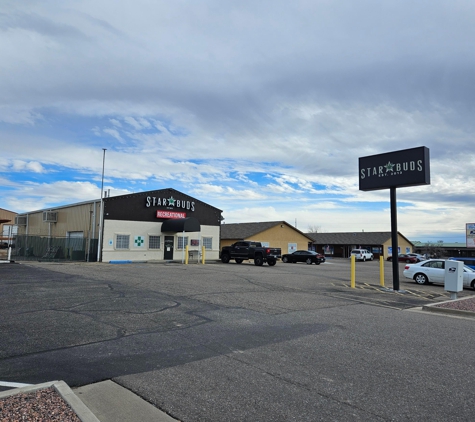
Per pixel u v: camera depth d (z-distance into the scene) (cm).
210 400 477
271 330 835
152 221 3338
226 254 3425
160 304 1088
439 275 2048
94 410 448
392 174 1711
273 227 4919
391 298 1459
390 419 434
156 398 480
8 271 1984
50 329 791
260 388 516
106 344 702
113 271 2109
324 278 2172
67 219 3588
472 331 901
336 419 432
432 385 539
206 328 835
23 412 397
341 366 612
